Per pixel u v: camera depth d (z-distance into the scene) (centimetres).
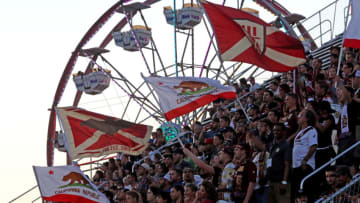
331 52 1794
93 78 3812
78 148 1705
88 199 1656
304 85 1496
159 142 2331
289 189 1104
